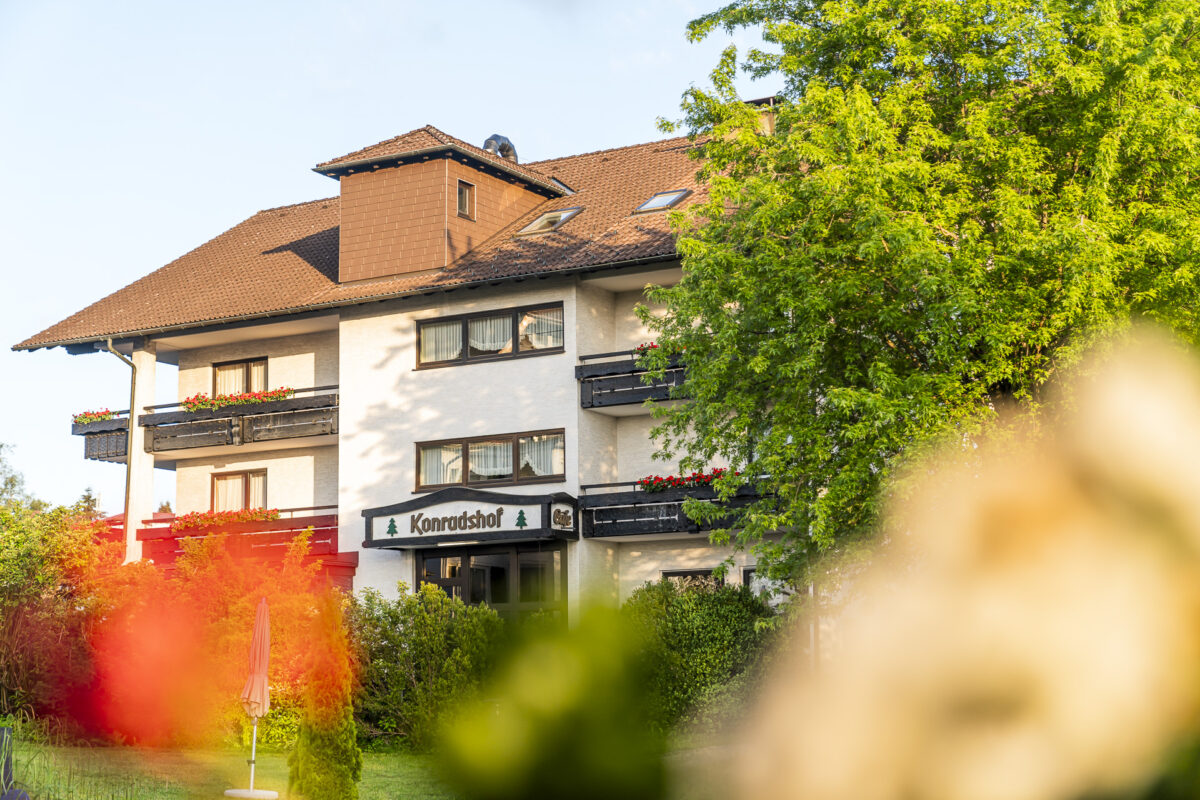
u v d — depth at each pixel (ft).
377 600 66.80
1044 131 55.62
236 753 67.41
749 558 86.69
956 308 49.73
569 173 112.47
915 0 57.21
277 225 122.93
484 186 102.47
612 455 92.89
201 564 73.15
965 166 56.24
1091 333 42.04
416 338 97.04
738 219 62.03
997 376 50.37
